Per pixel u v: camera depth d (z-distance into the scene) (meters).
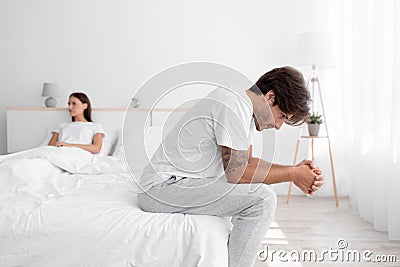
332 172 3.93
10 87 4.46
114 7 4.41
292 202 4.02
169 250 1.56
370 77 3.38
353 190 3.79
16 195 1.93
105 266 1.57
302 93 1.62
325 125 3.99
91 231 1.60
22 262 1.62
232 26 4.36
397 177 2.81
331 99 4.28
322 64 3.82
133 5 4.40
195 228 1.57
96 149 3.67
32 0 4.41
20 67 4.44
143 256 1.56
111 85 4.44
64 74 4.44
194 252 1.53
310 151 4.32
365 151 3.36
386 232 3.02
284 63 4.34
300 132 4.20
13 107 4.31
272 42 4.34
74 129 3.79
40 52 4.44
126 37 4.42
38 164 2.40
